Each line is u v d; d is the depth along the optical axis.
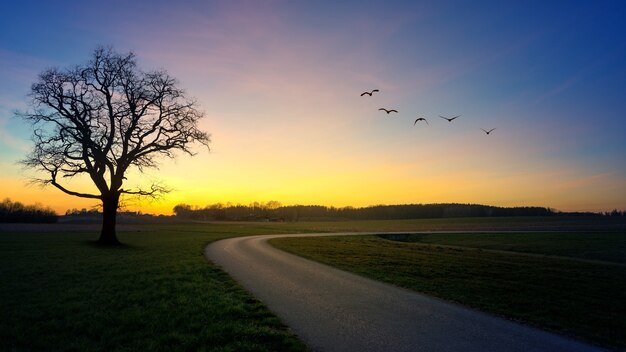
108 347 7.80
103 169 34.00
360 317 10.54
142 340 8.11
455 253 31.73
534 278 18.78
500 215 190.75
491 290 15.24
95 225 90.62
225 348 7.54
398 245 41.16
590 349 8.57
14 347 7.73
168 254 25.81
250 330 8.68
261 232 69.44
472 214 194.00
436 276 18.66
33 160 32.16
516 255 31.45
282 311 10.98
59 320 9.62
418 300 12.96
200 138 37.03
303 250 31.53
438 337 8.98
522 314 11.41
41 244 33.28
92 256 24.22
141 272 17.19
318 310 11.22
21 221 97.31
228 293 12.98
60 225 79.31
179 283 14.57
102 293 12.68
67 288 13.52
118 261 21.44
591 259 32.69
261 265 21.47
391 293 14.06
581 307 12.77
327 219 193.88
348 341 8.48
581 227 89.94
